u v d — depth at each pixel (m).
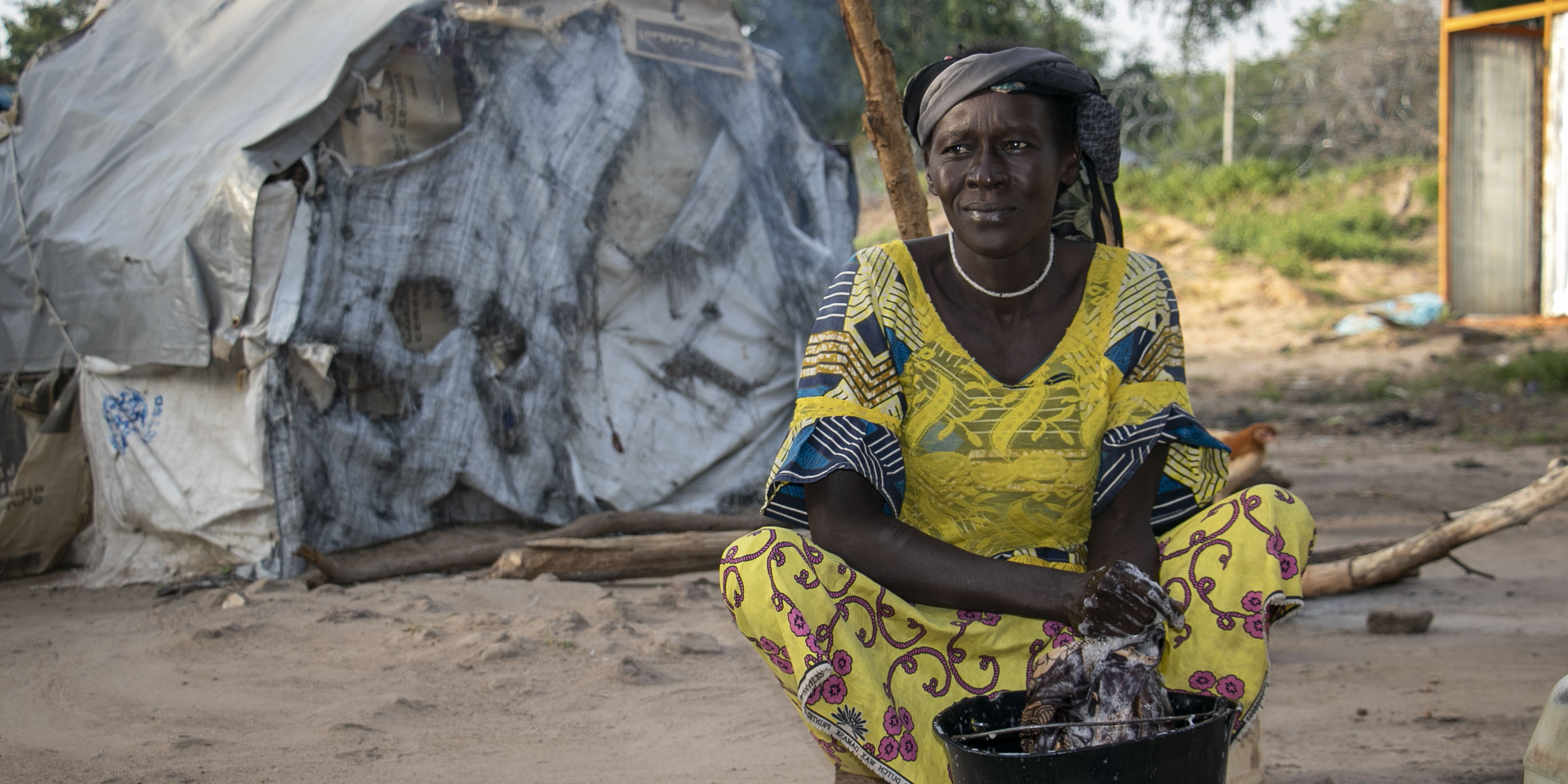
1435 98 35.09
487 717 3.88
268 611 5.39
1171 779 1.83
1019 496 2.41
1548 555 7.47
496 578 6.22
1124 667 2.00
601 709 4.00
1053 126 2.34
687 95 8.33
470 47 7.21
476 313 7.12
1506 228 18.69
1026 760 1.81
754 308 8.62
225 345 6.27
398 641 4.74
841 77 12.90
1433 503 9.33
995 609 2.15
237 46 7.46
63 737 3.68
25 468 6.82
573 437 7.66
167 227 6.51
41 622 5.58
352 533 6.58
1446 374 15.90
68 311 6.94
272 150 6.46
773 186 8.82
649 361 8.14
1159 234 24.25
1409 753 3.62
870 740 2.14
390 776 3.27
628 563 6.16
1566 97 17.95
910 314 2.41
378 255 6.74
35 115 7.95
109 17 8.27
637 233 8.26
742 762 3.45
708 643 4.81
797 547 2.13
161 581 6.56
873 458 2.26
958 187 2.32
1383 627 5.46
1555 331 17.59
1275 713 4.16
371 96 6.97
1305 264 22.45
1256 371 17.09
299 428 6.39
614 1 7.92
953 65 2.35
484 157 7.15
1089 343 2.44
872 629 2.23
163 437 6.63
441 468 6.95
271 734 3.69
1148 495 2.44
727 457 8.52
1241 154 35.41
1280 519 2.28
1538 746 2.23
